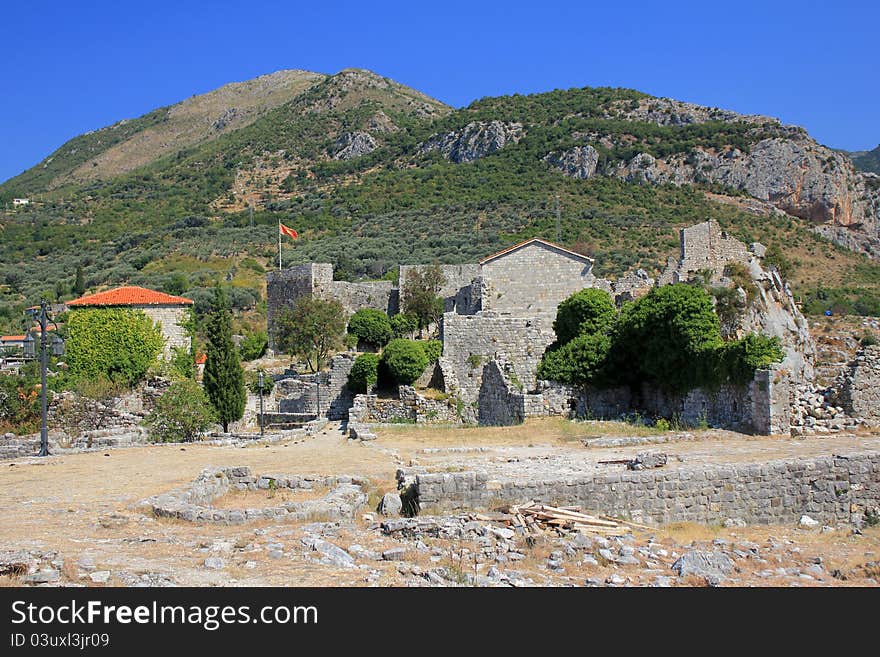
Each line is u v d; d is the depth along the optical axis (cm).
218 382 4262
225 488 2016
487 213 12888
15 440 3158
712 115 16750
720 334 3241
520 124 17788
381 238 12300
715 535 1783
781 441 2481
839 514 2019
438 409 3769
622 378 3553
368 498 1911
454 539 1506
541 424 3225
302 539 1405
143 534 1462
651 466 2003
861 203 12862
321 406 4550
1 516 1639
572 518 1691
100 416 3806
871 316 5503
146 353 4750
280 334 6756
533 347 3959
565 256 5088
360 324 6938
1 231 15112
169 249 13188
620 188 13400
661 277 4481
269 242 13262
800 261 9300
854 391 2738
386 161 19150
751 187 12962
